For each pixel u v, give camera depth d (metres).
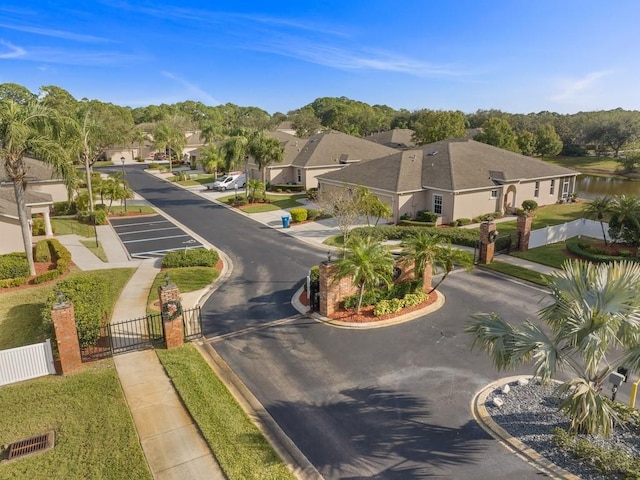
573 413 9.00
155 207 41.28
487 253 23.17
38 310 17.34
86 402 11.55
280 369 13.38
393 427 10.61
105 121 55.81
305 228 32.47
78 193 36.25
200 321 15.56
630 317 8.66
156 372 13.09
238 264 24.25
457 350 14.36
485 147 41.38
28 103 20.06
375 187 34.81
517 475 8.98
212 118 135.62
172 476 9.06
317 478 9.04
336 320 16.59
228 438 10.09
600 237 28.27
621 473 8.65
